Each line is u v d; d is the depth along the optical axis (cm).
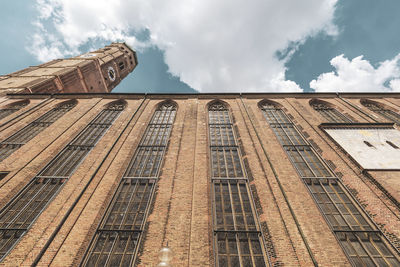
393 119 1705
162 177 1016
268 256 685
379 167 1037
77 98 2056
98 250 725
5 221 836
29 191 992
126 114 1709
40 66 2983
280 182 982
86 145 1310
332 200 922
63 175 1078
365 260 685
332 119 1698
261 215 823
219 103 1995
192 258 659
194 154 1174
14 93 2048
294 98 2041
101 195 922
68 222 789
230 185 1015
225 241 752
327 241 723
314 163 1159
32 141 1327
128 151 1227
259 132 1409
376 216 819
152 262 653
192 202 868
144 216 851
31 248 696
